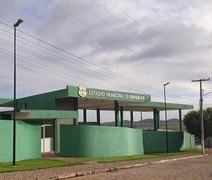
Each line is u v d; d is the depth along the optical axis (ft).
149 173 81.92
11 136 101.04
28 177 69.97
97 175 78.69
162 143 193.67
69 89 143.54
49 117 134.00
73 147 123.95
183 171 86.48
